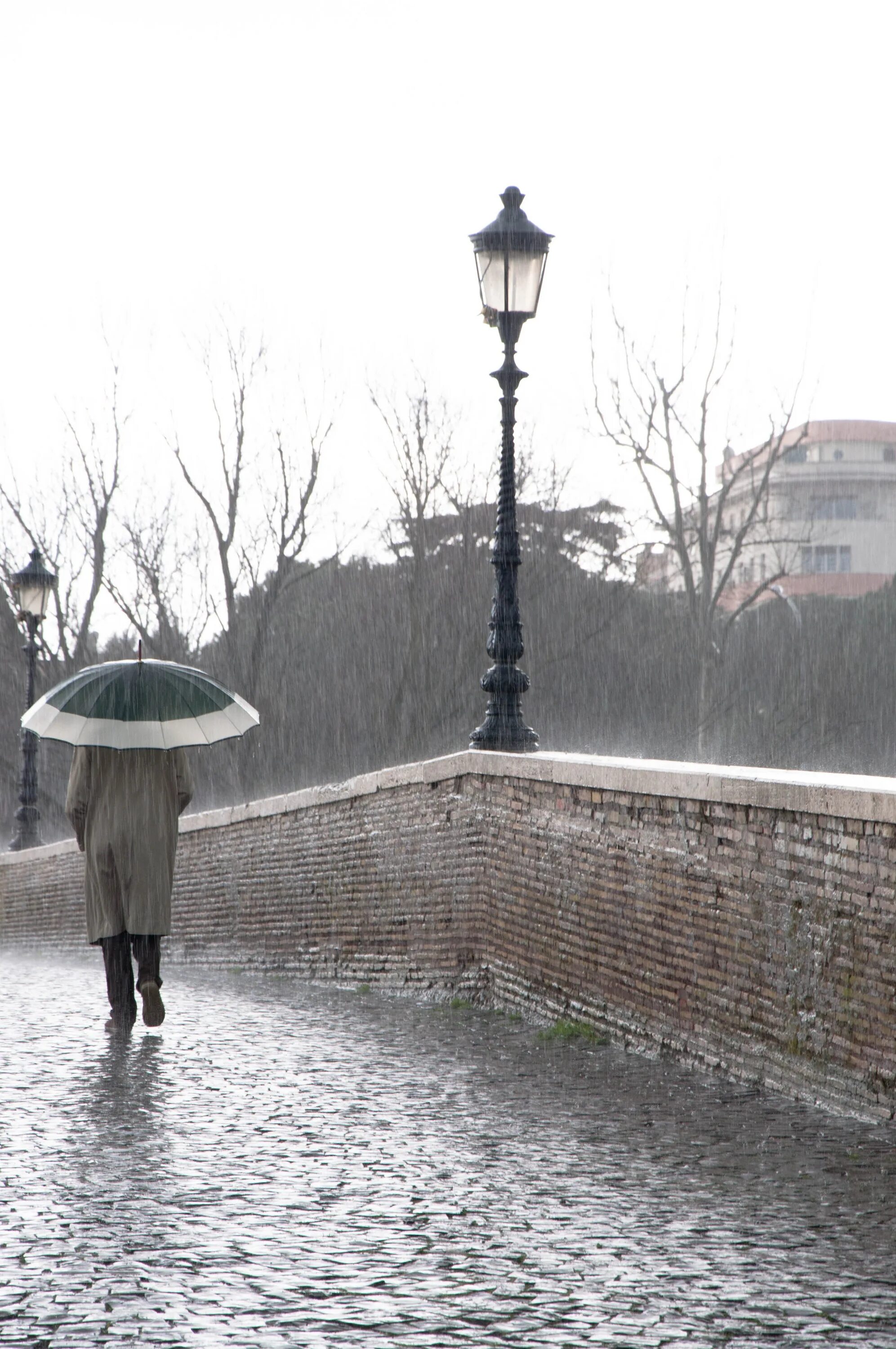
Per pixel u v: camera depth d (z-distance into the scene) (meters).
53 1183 6.59
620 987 10.84
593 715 55.22
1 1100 8.45
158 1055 10.14
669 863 10.17
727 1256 5.58
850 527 108.06
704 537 56.41
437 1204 6.30
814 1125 7.90
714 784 9.55
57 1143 7.39
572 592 55.00
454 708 53.34
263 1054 10.29
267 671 55.75
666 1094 8.83
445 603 53.72
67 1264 5.41
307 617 56.81
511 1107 8.42
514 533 14.62
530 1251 5.63
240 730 11.45
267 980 17.36
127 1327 4.76
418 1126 7.90
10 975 16.55
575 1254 5.60
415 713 53.25
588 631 54.84
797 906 8.74
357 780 16.27
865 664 58.44
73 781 11.26
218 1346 4.60
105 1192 6.46
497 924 13.09
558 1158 7.14
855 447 109.56
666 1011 10.18
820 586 102.62
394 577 57.09
